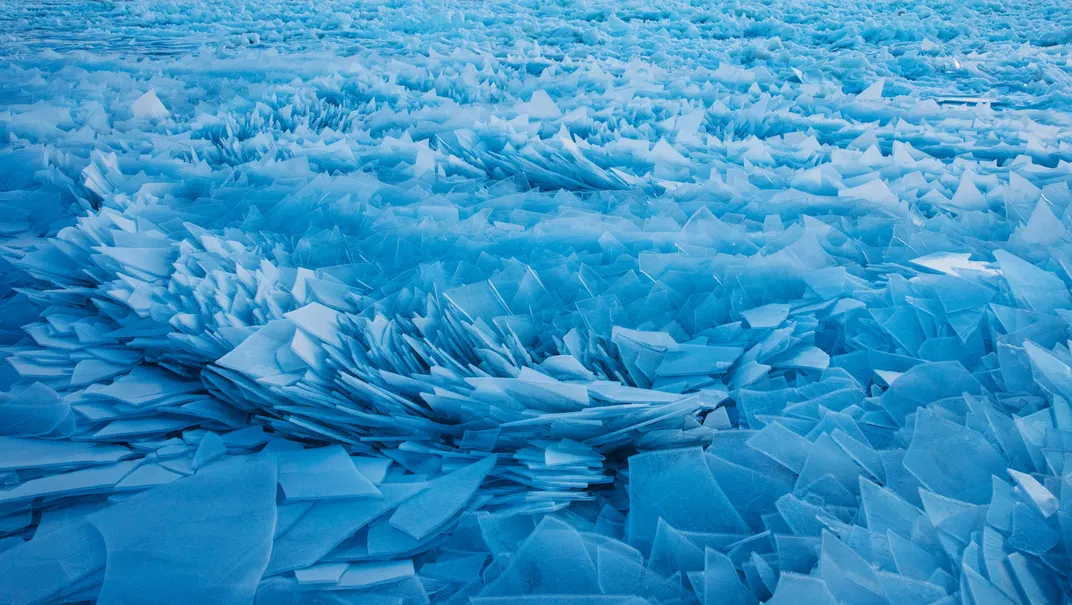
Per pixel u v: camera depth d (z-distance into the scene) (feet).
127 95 17.24
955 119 14.83
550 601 6.04
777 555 6.27
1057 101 16.40
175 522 6.75
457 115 14.76
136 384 8.30
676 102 15.52
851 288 9.02
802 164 12.63
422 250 10.14
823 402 7.75
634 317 8.89
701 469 7.03
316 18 27.20
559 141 12.92
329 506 6.97
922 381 7.76
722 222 10.31
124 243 10.18
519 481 7.19
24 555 6.53
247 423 8.18
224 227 10.92
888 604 5.78
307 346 8.11
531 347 8.56
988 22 25.20
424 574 6.64
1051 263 9.11
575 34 24.04
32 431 7.77
